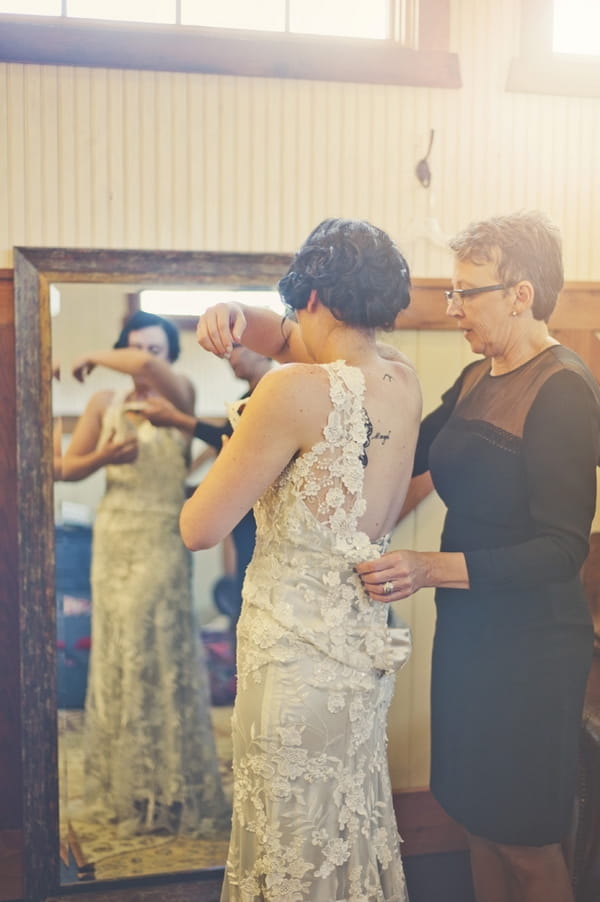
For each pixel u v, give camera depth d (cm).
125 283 250
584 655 198
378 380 174
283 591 171
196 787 279
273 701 170
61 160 245
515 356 202
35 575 251
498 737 199
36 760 256
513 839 199
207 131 251
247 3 256
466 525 205
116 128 246
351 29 263
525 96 265
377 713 183
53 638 254
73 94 243
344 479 168
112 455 269
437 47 257
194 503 171
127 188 249
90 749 267
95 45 240
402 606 274
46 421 249
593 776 227
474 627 204
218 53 246
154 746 274
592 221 274
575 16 268
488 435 199
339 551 170
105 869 265
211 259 252
